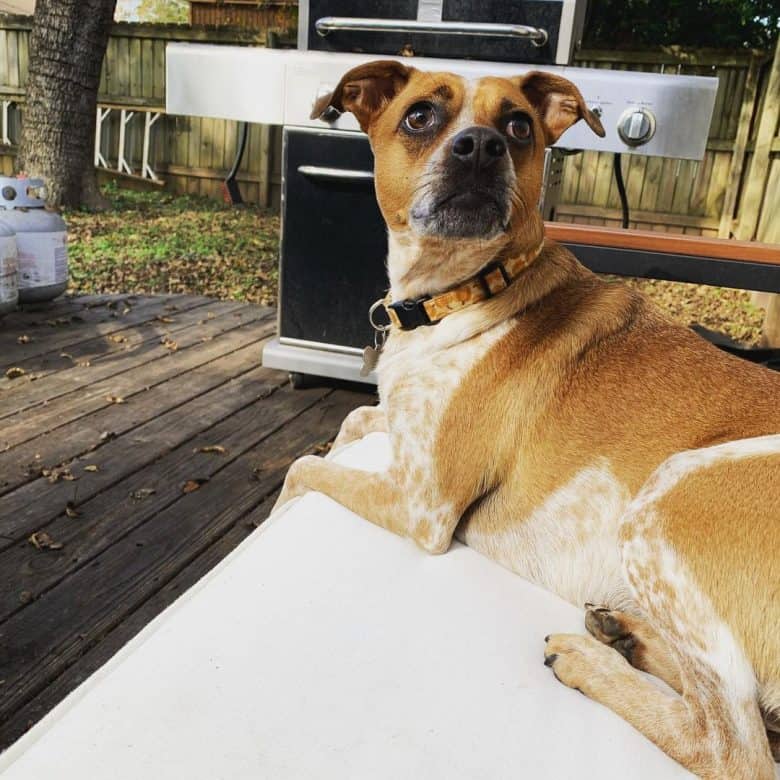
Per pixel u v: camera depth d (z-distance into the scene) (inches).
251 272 156.6
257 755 27.6
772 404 37.4
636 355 40.6
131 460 74.4
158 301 132.3
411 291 44.5
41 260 117.6
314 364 90.0
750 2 188.1
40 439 77.4
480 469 40.8
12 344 104.4
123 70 221.9
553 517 39.6
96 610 52.9
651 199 183.8
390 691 31.1
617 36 199.9
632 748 29.9
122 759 27.0
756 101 168.4
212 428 83.0
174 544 61.1
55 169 189.8
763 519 30.9
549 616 37.7
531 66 73.6
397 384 42.7
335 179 83.2
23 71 224.4
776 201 140.2
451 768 28.0
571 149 78.6
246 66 80.7
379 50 78.4
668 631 32.0
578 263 46.0
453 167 40.2
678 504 32.6
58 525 62.8
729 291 161.5
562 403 40.0
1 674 46.6
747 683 29.9
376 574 38.5
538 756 28.9
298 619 34.6
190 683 30.5
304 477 46.1
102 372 96.9
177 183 224.1
